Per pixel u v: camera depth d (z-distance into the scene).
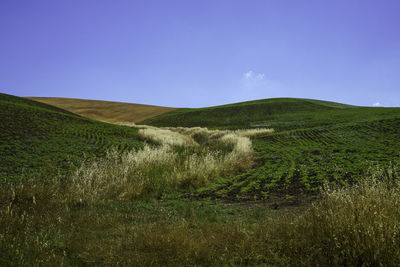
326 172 9.72
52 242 3.78
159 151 11.09
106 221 4.83
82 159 12.30
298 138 22.61
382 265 2.73
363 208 3.63
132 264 3.09
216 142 20.45
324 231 3.53
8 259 3.10
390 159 10.88
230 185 8.72
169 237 3.68
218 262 3.19
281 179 9.28
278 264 3.17
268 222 4.38
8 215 4.55
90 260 3.25
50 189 6.33
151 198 6.97
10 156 11.48
